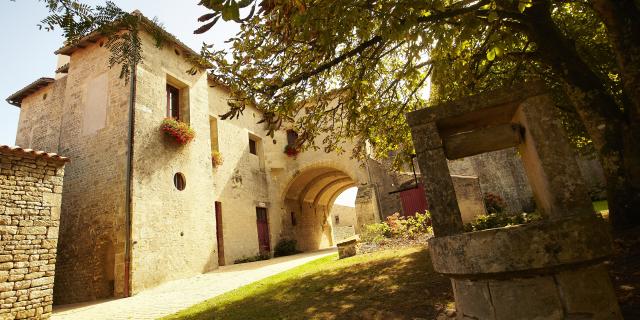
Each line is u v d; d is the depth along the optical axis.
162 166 10.55
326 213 24.69
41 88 13.46
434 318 3.66
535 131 2.55
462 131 3.29
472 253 2.22
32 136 12.93
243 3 1.78
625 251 4.38
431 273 5.43
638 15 4.19
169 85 12.21
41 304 7.03
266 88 4.30
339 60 4.60
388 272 6.06
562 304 2.07
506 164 17.06
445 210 2.65
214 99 14.94
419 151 2.82
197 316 5.28
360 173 16.25
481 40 5.50
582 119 5.22
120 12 1.94
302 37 3.21
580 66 5.07
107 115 10.51
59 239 10.29
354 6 2.95
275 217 17.38
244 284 7.91
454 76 5.45
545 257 2.02
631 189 4.78
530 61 6.89
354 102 5.52
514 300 2.16
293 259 11.98
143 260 9.16
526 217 9.59
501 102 2.68
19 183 7.21
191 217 11.16
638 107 4.13
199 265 10.95
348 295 5.09
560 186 2.39
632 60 4.14
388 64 7.32
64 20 1.85
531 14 4.95
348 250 9.40
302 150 6.02
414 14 2.81
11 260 6.79
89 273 9.55
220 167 14.27
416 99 7.66
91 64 11.59
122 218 9.27
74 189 10.46
